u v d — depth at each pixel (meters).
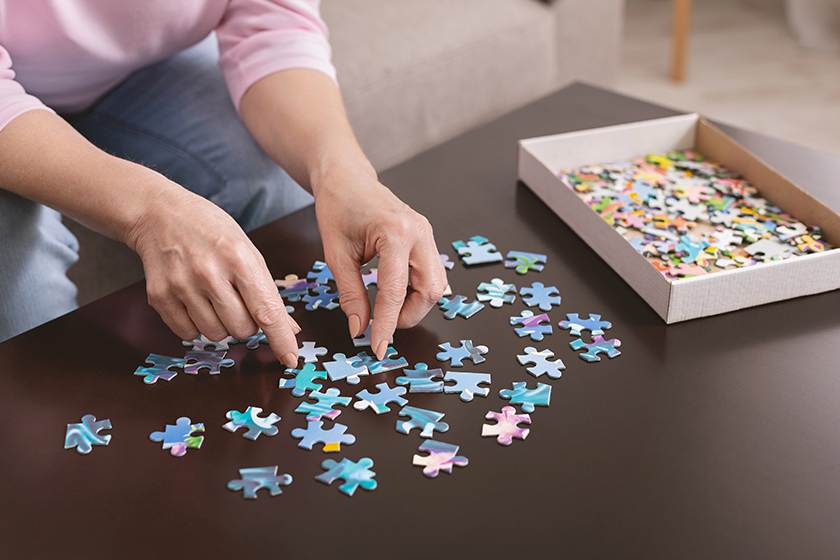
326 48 1.01
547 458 0.68
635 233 0.88
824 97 2.39
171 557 0.63
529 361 0.75
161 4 0.97
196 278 0.73
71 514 0.65
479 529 0.64
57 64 0.97
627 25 3.10
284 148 0.91
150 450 0.69
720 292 0.78
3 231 0.90
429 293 0.76
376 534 0.63
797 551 0.62
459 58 1.63
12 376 0.74
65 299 0.98
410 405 0.71
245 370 0.74
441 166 1.03
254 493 0.66
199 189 1.07
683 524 0.64
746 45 2.82
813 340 0.77
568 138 0.98
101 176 0.79
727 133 1.06
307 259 0.86
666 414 0.71
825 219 0.85
